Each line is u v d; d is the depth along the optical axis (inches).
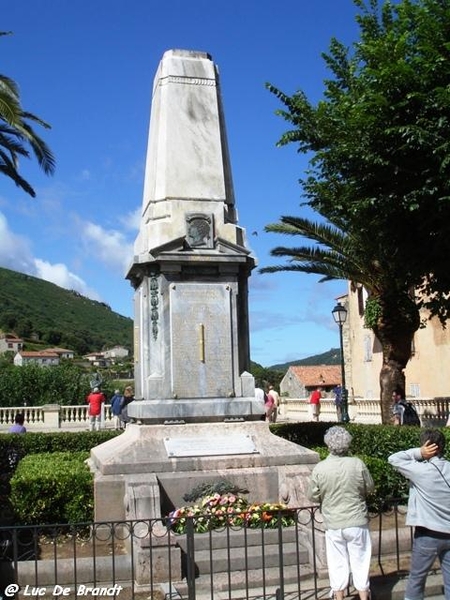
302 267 759.1
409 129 482.9
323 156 568.1
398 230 553.0
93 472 359.3
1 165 793.6
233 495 344.2
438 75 497.0
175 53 422.0
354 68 576.4
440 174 487.5
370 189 551.2
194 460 351.6
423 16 499.2
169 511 339.6
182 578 283.1
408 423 674.8
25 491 334.0
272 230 775.7
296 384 2192.4
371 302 739.4
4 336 4259.4
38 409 1178.0
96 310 6402.6
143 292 398.0
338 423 575.8
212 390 382.0
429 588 269.3
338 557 248.1
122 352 5017.2
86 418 1203.9
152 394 375.9
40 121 780.0
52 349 4446.4
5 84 705.6
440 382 1173.1
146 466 345.1
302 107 594.6
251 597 265.7
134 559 282.7
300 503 330.6
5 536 327.3
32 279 6358.3
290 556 299.9
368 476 253.8
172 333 382.0
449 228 513.3
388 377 722.8
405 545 309.1
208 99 420.8
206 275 392.2
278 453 364.8
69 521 336.8
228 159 428.1
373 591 263.3
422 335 1222.9
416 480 230.2
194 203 402.0
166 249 384.8
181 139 410.0
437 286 589.0
